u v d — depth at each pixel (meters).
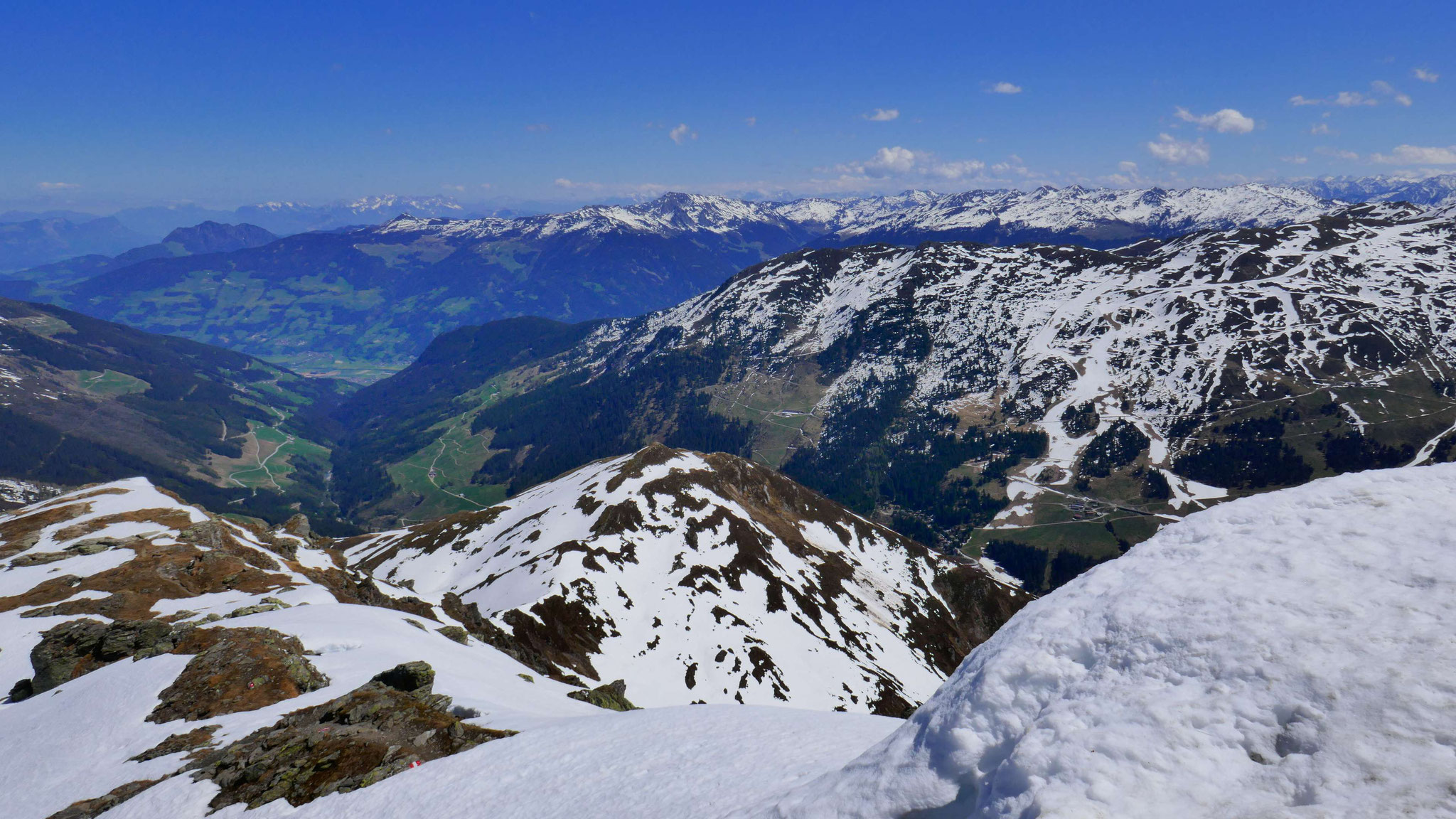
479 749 28.30
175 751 32.19
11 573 68.94
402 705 33.44
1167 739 9.37
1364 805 7.33
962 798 11.03
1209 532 13.23
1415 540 10.76
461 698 37.91
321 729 31.44
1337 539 11.47
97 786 30.23
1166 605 11.53
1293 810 7.73
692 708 30.92
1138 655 10.96
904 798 11.63
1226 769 8.79
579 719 31.38
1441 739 7.66
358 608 57.78
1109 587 12.99
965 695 12.28
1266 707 9.21
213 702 37.12
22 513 92.06
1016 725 11.16
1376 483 12.55
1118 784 8.92
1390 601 9.84
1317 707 8.80
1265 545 12.02
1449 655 8.59
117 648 46.38
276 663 40.47
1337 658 9.24
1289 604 10.45
